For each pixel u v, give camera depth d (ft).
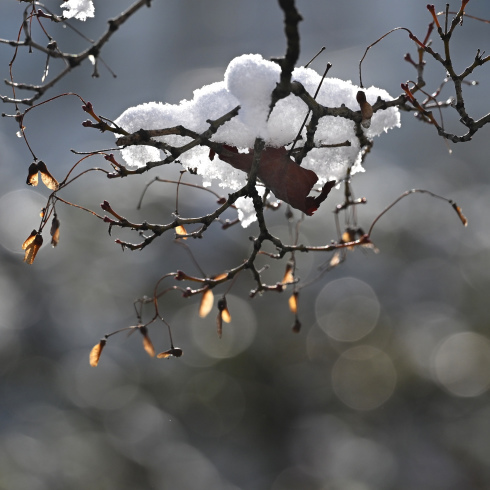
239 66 9.75
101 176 45.55
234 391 31.45
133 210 39.52
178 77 81.76
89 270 37.06
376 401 31.55
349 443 29.73
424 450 29.25
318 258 38.11
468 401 30.86
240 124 10.23
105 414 29.37
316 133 10.81
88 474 25.63
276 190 10.33
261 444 30.07
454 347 33.17
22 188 45.55
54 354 33.17
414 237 41.19
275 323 34.24
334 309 35.58
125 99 77.10
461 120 11.16
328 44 79.66
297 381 32.12
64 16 10.08
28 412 29.32
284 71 9.03
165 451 28.07
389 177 49.55
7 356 32.63
